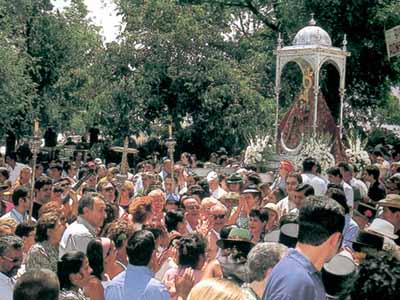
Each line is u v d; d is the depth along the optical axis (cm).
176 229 820
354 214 913
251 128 2619
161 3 2791
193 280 613
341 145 1764
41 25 3356
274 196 1029
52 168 1405
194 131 2775
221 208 821
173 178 1223
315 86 1789
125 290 577
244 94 2684
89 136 3052
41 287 414
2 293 600
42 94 3419
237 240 630
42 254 675
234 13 3141
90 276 591
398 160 1973
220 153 2067
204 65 2753
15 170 1781
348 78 2641
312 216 429
